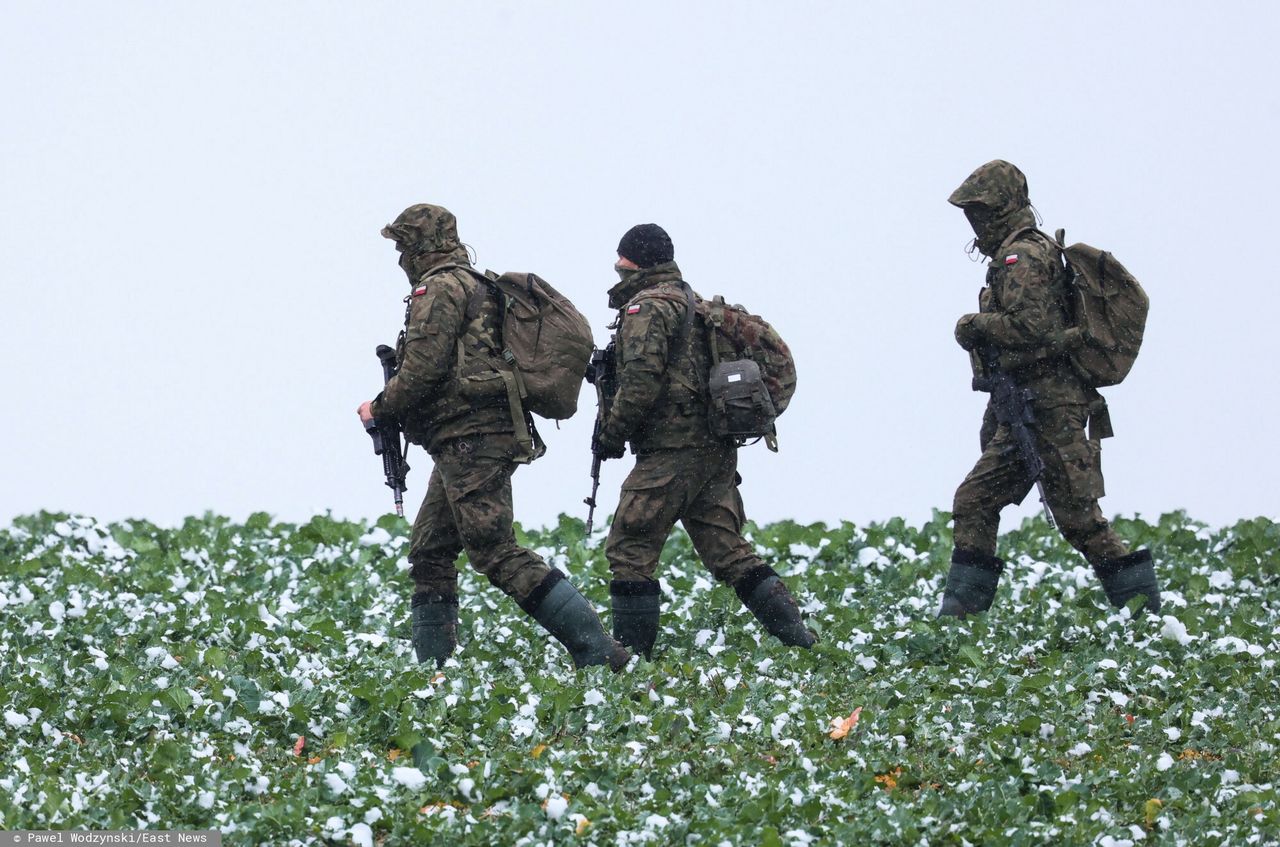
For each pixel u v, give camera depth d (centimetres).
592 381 3669
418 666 3431
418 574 3650
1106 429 4003
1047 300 3891
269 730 3034
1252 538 4859
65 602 4050
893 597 4266
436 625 3631
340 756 2877
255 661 3459
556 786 2692
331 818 2539
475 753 2883
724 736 2989
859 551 4831
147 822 2542
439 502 3603
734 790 2684
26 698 3106
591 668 3353
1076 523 3988
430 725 2966
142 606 4081
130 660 3491
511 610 4184
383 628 3984
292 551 4809
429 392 3422
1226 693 3316
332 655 3616
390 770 2764
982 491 4003
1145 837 2589
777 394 3625
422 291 3419
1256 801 2700
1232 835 2562
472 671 3406
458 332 3419
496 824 2552
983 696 3300
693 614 4047
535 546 5006
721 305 3625
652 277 3619
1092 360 3925
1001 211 3988
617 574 3622
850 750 2956
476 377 3409
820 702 3209
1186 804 2694
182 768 2756
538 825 2539
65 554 4769
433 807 2644
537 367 3431
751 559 3697
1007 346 3919
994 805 2642
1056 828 2567
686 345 3562
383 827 2562
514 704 3128
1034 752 2908
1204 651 3656
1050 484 3962
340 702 3138
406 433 3516
